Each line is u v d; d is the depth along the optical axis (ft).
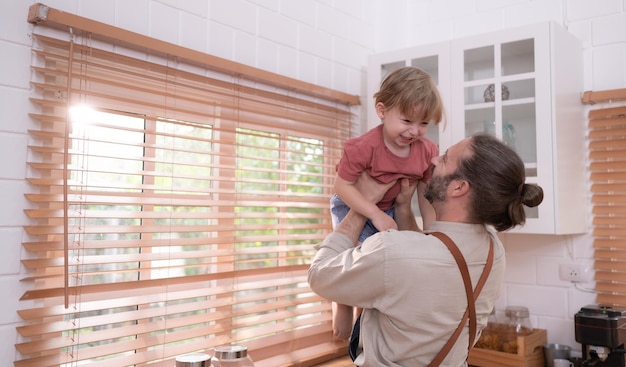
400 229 4.86
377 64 8.04
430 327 3.90
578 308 7.23
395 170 4.65
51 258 4.76
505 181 3.80
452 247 3.87
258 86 6.82
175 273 6.49
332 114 7.93
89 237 5.48
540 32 6.64
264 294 6.62
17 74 4.66
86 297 5.10
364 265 3.83
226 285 6.30
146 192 5.87
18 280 4.60
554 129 6.49
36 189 4.75
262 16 7.00
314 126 7.65
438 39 8.74
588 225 7.23
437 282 3.80
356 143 4.69
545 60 6.58
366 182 4.70
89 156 5.25
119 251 5.96
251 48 6.82
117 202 5.14
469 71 7.25
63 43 4.84
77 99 5.04
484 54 7.13
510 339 6.98
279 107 7.09
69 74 4.74
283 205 6.88
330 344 7.36
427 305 3.81
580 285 7.23
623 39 7.11
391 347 4.05
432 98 4.33
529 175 6.73
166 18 5.85
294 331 6.95
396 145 4.72
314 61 7.80
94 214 5.00
